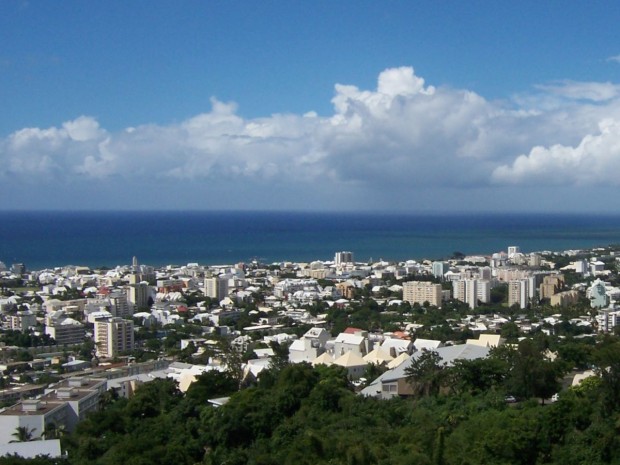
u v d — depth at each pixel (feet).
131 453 565.94
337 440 515.50
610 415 510.58
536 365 650.02
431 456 473.26
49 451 618.03
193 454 583.58
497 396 615.57
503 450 472.85
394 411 599.98
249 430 603.67
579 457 459.73
